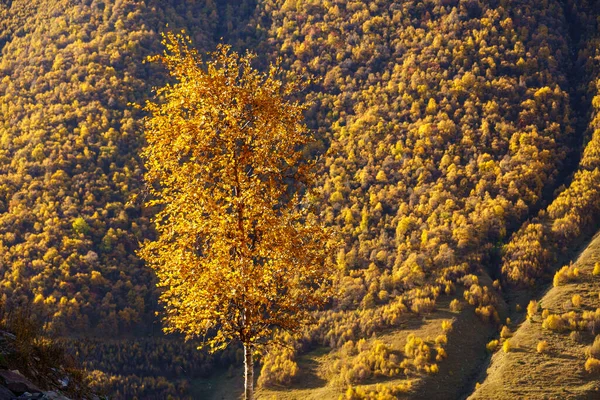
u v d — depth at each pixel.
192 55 21.53
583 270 174.62
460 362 156.75
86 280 179.62
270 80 21.50
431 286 180.75
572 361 144.12
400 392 147.12
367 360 159.62
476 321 169.75
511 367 146.25
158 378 158.00
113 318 172.75
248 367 20.44
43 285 174.12
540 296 174.62
